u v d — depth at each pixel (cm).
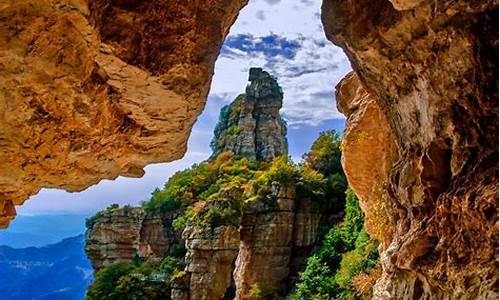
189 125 1148
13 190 1035
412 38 962
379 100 1250
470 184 851
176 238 6188
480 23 810
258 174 5841
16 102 812
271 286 4416
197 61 970
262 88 8056
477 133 865
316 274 3762
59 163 1023
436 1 827
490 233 762
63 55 782
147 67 918
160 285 5134
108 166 1195
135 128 1133
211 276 4738
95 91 924
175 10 920
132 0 866
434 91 953
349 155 1752
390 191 1280
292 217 4631
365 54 1110
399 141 1220
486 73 816
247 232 4591
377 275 2444
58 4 712
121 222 6169
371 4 1040
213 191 6378
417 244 1005
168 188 6750
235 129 7919
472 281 799
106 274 5253
